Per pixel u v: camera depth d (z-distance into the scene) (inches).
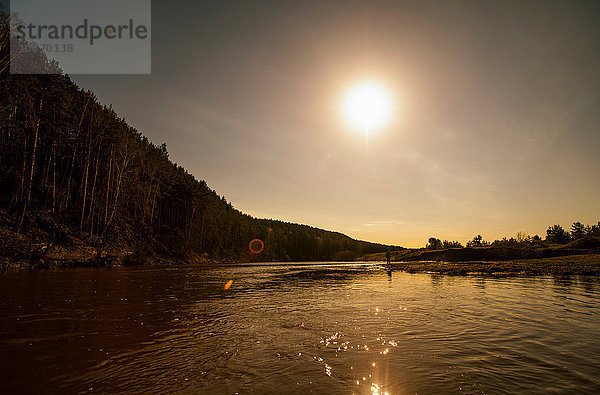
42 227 1429.6
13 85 1396.4
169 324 340.8
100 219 1841.8
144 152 2623.0
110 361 223.1
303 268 1968.5
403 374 198.8
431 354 239.0
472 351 245.4
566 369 206.8
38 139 1662.2
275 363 220.7
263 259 4810.5
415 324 341.4
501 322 346.9
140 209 2336.4
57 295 523.5
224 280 941.2
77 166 1973.4
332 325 339.3
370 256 5462.6
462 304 472.4
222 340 279.9
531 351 244.8
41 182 1665.8
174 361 224.2
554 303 468.1
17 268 1093.8
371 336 292.8
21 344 259.8
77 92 2050.9
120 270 1241.4
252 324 344.8
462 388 177.6
